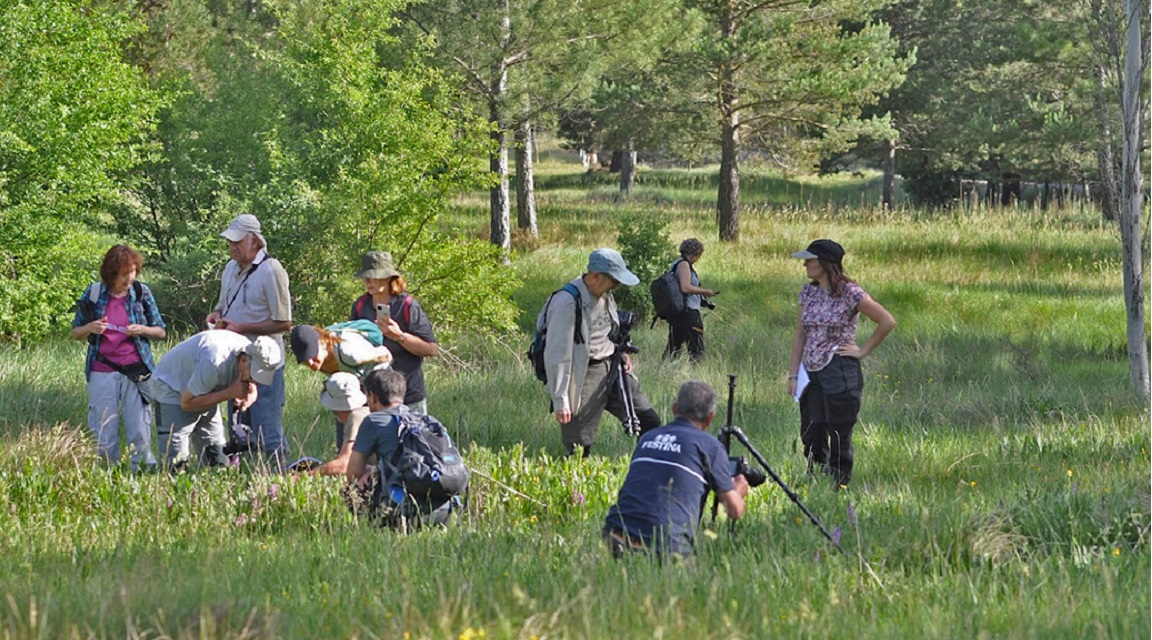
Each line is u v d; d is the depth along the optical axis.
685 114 27.12
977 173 41.84
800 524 6.31
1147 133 12.45
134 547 5.93
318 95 15.37
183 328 15.47
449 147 15.12
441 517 6.39
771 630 4.38
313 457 8.44
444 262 14.98
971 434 9.95
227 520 6.58
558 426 10.03
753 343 15.52
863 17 26.53
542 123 22.73
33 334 13.28
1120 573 5.42
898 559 5.68
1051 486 7.53
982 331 17.19
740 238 27.44
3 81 13.32
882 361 14.38
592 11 21.03
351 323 7.50
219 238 15.08
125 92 13.82
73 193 13.80
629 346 8.04
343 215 14.68
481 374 12.99
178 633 4.13
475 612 4.40
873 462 8.84
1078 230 27.94
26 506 6.81
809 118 27.23
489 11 20.39
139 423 7.98
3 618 4.35
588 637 4.17
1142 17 12.21
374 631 4.33
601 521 6.61
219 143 15.47
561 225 29.83
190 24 22.23
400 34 20.53
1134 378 12.19
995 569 5.29
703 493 5.63
